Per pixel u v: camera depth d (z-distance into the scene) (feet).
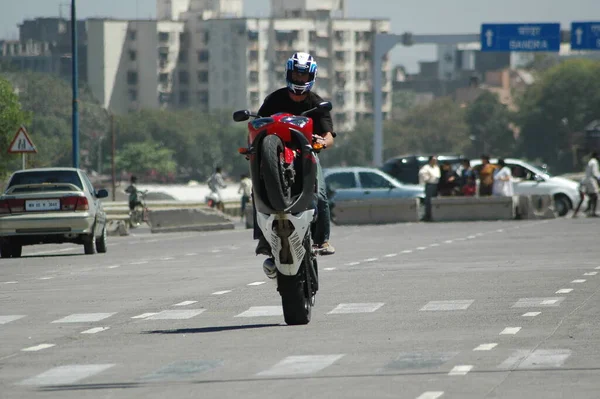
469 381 64.08
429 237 225.35
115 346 81.82
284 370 69.36
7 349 81.92
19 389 65.46
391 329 86.58
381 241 214.28
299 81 87.86
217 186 382.42
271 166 81.61
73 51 322.75
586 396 59.57
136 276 144.56
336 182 322.96
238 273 144.36
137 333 88.89
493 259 157.99
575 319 89.25
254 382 65.67
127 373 69.82
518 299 104.73
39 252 220.02
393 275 134.62
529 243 195.11
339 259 165.17
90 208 195.72
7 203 193.67
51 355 78.33
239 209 472.85
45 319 99.91
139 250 208.13
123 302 112.37
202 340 83.46
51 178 199.41
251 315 98.27
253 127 83.61
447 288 116.98
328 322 91.76
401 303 103.96
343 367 69.87
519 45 523.70
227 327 90.89
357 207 309.83
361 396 60.70
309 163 84.12
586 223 271.28
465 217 306.55
